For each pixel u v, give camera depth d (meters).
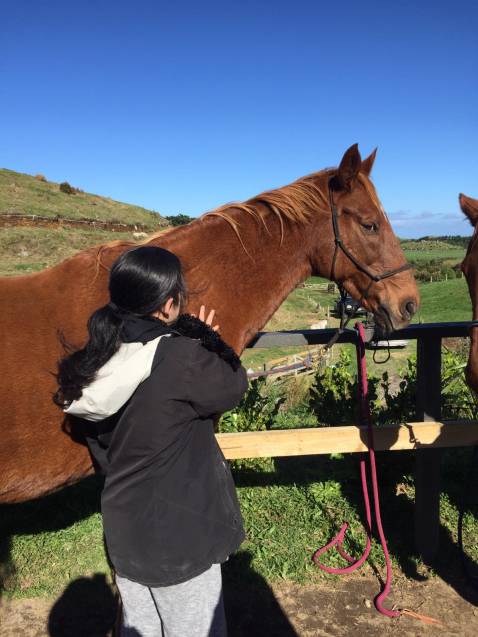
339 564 3.30
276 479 4.29
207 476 1.69
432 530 3.29
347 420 4.51
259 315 2.76
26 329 2.19
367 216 2.79
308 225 2.83
